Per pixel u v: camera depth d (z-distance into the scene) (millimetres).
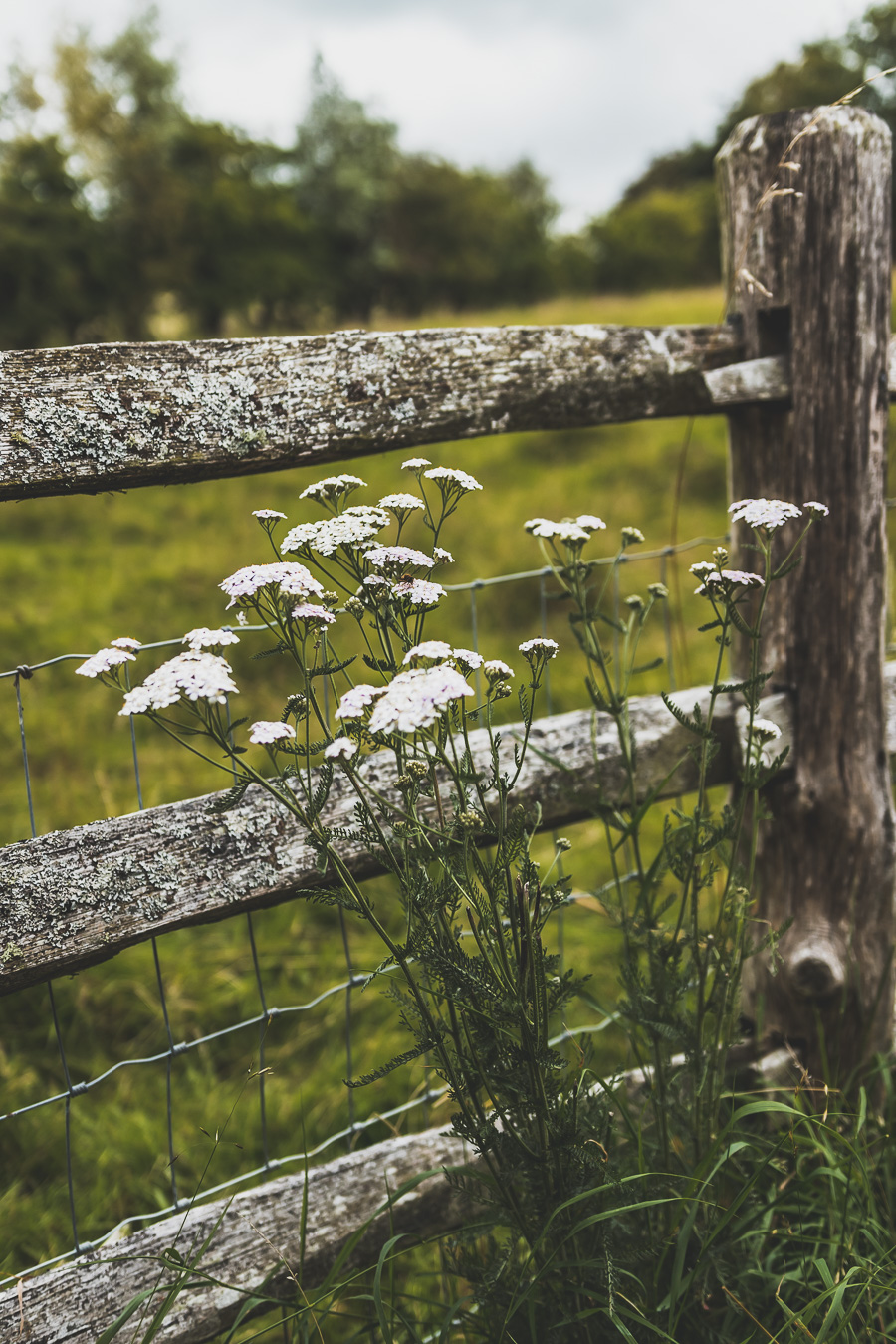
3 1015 2445
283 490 6969
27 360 1176
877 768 1887
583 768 1681
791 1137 1487
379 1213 1409
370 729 1012
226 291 34906
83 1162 1997
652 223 41219
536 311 13156
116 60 32562
